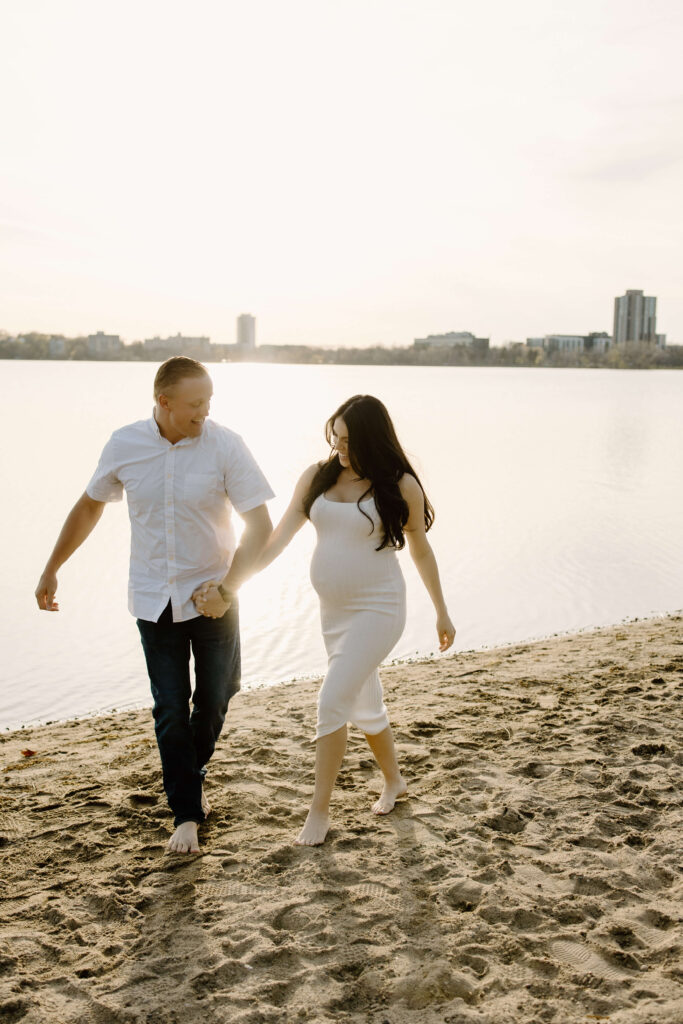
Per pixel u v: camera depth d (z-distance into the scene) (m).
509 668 7.25
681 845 3.80
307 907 3.36
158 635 3.75
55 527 19.25
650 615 12.10
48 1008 2.82
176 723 3.73
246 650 10.70
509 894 3.41
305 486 3.87
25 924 3.29
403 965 3.00
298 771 4.71
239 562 3.63
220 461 3.66
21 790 4.58
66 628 11.66
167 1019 2.76
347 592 3.74
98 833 4.00
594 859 3.70
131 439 3.69
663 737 5.05
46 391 97.19
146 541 3.70
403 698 6.30
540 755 4.83
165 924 3.28
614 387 139.12
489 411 72.12
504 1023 2.71
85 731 6.45
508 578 14.57
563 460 35.28
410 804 4.23
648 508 22.64
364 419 3.69
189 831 3.79
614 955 3.04
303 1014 2.78
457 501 23.91
